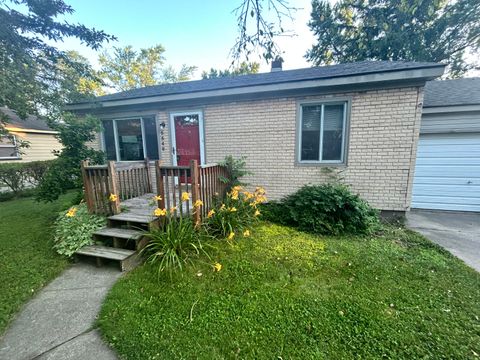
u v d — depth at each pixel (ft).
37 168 29.45
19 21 15.35
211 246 10.39
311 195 14.16
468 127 17.31
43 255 10.46
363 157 15.79
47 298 7.69
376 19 41.63
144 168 16.76
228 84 18.70
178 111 19.48
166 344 5.64
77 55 35.76
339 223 12.87
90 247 10.49
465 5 34.53
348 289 7.73
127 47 71.05
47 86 17.43
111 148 22.03
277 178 17.78
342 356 5.21
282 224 14.52
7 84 14.15
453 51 38.70
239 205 14.07
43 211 18.21
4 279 8.61
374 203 16.03
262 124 17.56
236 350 5.45
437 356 5.15
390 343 5.51
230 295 7.52
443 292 7.50
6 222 15.37
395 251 10.65
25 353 5.54
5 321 6.53
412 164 14.97
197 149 19.54
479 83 21.25
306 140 16.96
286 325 6.18
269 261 9.71
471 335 5.73
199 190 11.73
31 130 36.68
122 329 6.17
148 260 9.80
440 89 21.06
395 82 14.39
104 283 8.58
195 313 6.72
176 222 10.91
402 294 7.41
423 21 37.81
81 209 12.62
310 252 10.53
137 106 20.31
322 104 16.15
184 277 8.57
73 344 5.78
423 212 18.31
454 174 18.13
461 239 12.53
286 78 16.80
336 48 48.39
